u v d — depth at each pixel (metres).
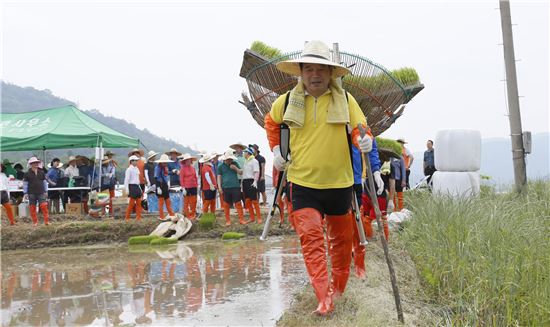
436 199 8.77
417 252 7.39
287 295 6.11
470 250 6.29
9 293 7.00
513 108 11.67
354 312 4.97
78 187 16.97
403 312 5.22
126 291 6.78
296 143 4.91
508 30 11.80
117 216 16.22
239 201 13.58
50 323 5.43
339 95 4.84
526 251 5.92
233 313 5.41
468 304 5.45
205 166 13.86
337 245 5.24
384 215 7.59
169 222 13.34
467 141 11.52
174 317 5.38
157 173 14.27
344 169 4.91
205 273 7.80
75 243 13.21
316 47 4.86
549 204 9.13
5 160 18.38
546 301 5.18
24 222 15.32
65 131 18.00
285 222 13.69
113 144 19.28
